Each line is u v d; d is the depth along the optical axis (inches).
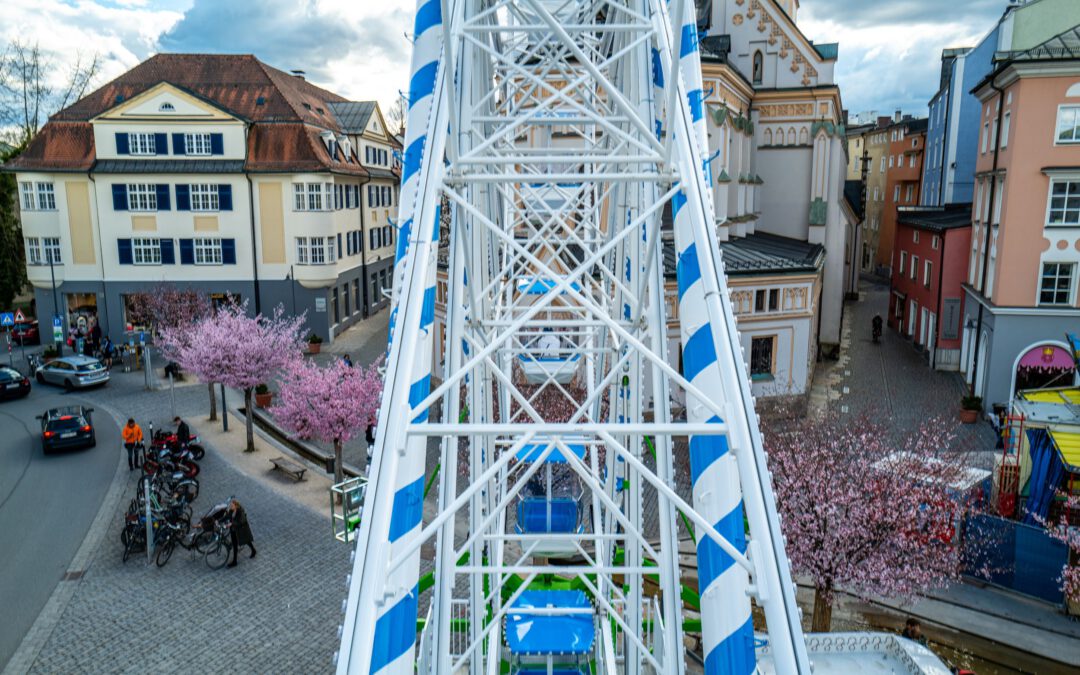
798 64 1456.7
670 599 285.1
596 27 316.5
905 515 620.1
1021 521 776.9
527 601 489.7
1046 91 1083.9
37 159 1612.9
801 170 1497.3
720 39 1455.5
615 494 438.6
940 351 1443.2
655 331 311.0
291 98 1736.0
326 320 1667.1
